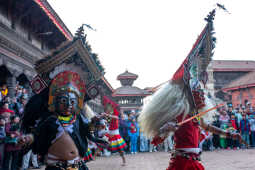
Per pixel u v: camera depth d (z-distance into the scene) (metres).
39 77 2.86
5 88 9.17
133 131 12.19
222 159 8.56
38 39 12.65
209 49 3.00
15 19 10.12
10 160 6.03
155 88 3.03
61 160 2.63
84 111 3.37
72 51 2.93
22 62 10.61
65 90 2.79
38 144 2.65
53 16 10.89
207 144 12.32
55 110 2.77
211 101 3.15
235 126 12.73
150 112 2.82
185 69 2.85
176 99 2.80
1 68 9.46
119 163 8.34
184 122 2.68
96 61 3.04
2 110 6.00
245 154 10.02
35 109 2.79
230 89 34.19
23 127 2.79
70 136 2.75
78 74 2.99
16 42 10.03
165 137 2.72
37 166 7.64
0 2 8.95
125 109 37.72
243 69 38.53
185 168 2.67
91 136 3.11
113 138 7.88
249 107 14.38
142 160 9.05
